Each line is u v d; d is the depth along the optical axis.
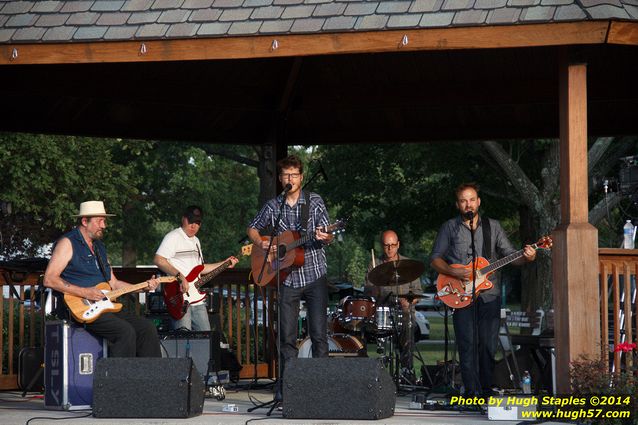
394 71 11.77
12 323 10.80
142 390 7.72
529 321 11.73
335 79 12.00
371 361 7.46
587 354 7.60
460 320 8.55
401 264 10.05
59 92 11.07
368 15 7.80
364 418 7.41
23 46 8.18
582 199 7.77
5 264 10.41
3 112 11.38
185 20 8.12
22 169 21.23
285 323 8.36
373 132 12.67
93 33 8.13
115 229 30.92
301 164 8.33
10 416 7.99
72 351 8.60
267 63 11.77
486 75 11.61
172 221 32.72
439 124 12.47
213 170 34.94
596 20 7.29
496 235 8.71
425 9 7.75
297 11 8.00
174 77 11.59
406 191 24.28
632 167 12.12
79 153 22.95
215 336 10.16
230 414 8.06
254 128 12.60
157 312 11.13
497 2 7.66
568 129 7.78
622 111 11.95
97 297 8.59
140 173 30.62
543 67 11.36
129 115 11.99
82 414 8.21
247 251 10.55
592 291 7.66
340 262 48.00
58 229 24.03
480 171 22.81
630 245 10.26
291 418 7.48
